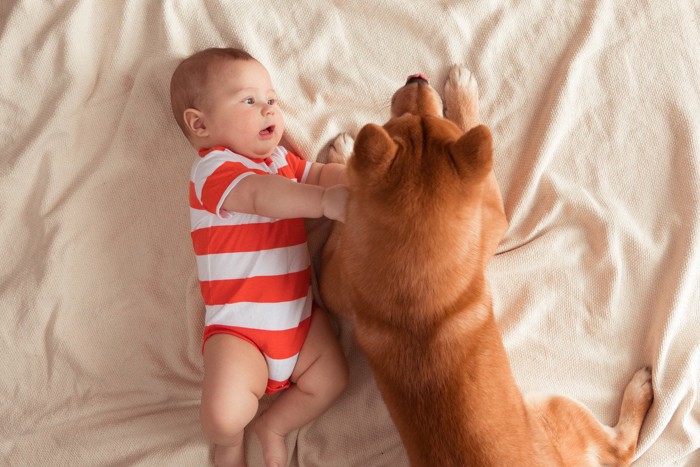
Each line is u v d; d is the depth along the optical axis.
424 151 1.75
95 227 2.51
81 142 2.53
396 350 1.97
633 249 2.47
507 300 2.51
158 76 2.49
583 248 2.51
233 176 2.14
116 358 2.51
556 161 2.52
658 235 2.47
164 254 2.54
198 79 2.26
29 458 2.43
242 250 2.23
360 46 2.54
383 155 1.67
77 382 2.49
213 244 2.24
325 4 2.54
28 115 2.52
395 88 2.52
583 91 2.52
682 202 2.46
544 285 2.50
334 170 2.40
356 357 2.50
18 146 2.51
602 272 2.47
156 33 2.53
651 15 2.51
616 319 2.47
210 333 2.26
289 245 2.30
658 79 2.51
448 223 1.76
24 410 2.47
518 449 1.98
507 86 2.53
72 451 2.42
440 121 1.90
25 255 2.52
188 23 2.52
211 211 2.17
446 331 1.92
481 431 1.93
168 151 2.53
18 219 2.51
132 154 2.52
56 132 2.50
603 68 2.52
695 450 2.43
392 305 1.90
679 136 2.48
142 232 2.53
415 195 1.72
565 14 2.54
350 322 2.50
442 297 1.87
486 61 2.52
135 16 2.53
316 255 2.55
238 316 2.22
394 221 1.76
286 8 2.54
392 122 1.88
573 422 2.29
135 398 2.50
